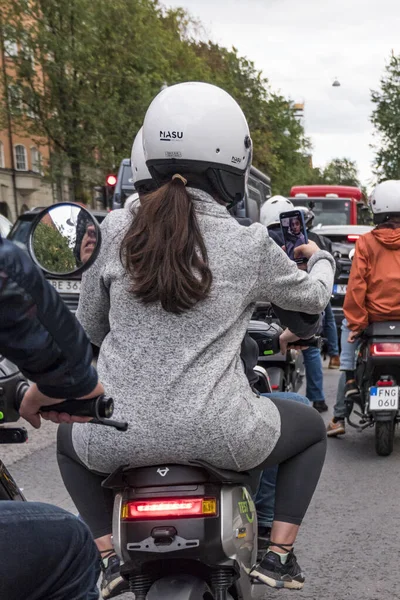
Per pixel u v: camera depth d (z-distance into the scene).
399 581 4.27
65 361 1.76
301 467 3.02
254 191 18.95
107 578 3.00
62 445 3.01
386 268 6.56
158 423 2.59
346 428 8.08
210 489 2.67
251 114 57.81
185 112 2.80
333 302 13.01
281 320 3.06
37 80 36.41
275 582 2.95
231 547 2.68
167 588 2.65
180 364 2.62
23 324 1.68
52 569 1.90
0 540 1.82
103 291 2.80
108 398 1.91
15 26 35.50
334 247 14.00
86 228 2.29
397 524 5.14
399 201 6.53
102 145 36.19
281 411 2.98
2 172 46.78
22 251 1.70
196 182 2.82
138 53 36.88
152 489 2.66
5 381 2.37
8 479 2.70
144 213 2.69
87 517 2.99
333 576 4.33
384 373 6.66
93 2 35.94
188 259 2.62
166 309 2.63
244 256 2.70
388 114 44.53
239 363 2.79
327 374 11.19
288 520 3.02
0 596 1.83
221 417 2.61
